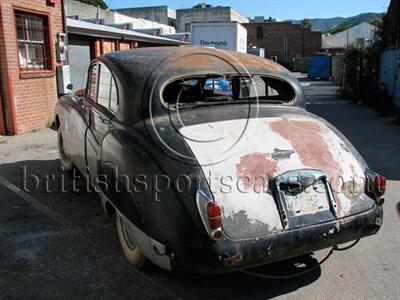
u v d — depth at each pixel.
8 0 9.33
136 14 52.81
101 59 4.46
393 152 8.34
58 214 5.06
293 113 4.05
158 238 3.08
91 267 3.84
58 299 3.36
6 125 9.77
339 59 30.23
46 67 10.87
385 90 14.84
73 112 5.41
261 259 3.03
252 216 3.02
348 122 12.19
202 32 20.98
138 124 3.58
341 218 3.29
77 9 25.88
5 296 3.39
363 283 3.62
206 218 2.91
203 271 2.96
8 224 4.77
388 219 5.00
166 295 3.43
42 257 4.02
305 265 3.90
